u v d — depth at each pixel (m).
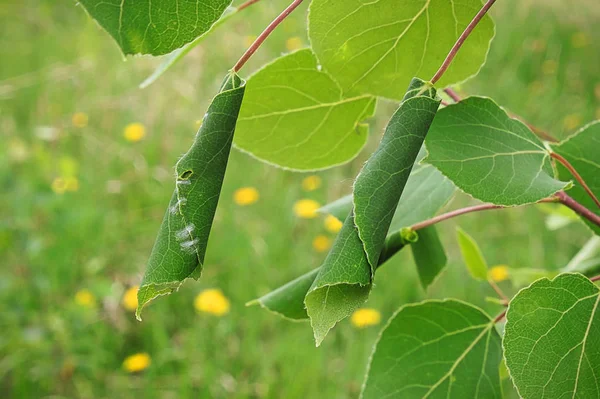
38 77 1.90
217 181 0.30
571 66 2.04
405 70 0.37
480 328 0.40
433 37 0.36
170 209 0.30
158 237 0.30
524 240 1.36
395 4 0.35
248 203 1.43
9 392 1.05
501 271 1.17
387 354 0.40
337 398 0.96
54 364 1.01
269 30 0.31
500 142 0.35
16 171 1.47
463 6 0.36
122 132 1.66
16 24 2.34
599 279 0.38
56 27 2.30
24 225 1.19
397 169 0.31
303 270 1.25
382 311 1.16
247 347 1.06
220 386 0.99
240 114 0.40
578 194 0.40
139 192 1.49
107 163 1.56
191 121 1.63
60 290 1.17
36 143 1.62
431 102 0.31
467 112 0.36
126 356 1.09
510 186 0.34
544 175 0.35
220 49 1.74
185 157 0.30
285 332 1.11
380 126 1.52
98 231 1.28
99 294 1.10
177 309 1.17
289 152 0.41
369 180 0.30
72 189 1.36
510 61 2.04
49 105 1.76
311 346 1.04
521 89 1.88
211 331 1.10
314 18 0.35
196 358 1.04
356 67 0.37
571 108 1.79
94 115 1.73
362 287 0.31
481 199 0.34
